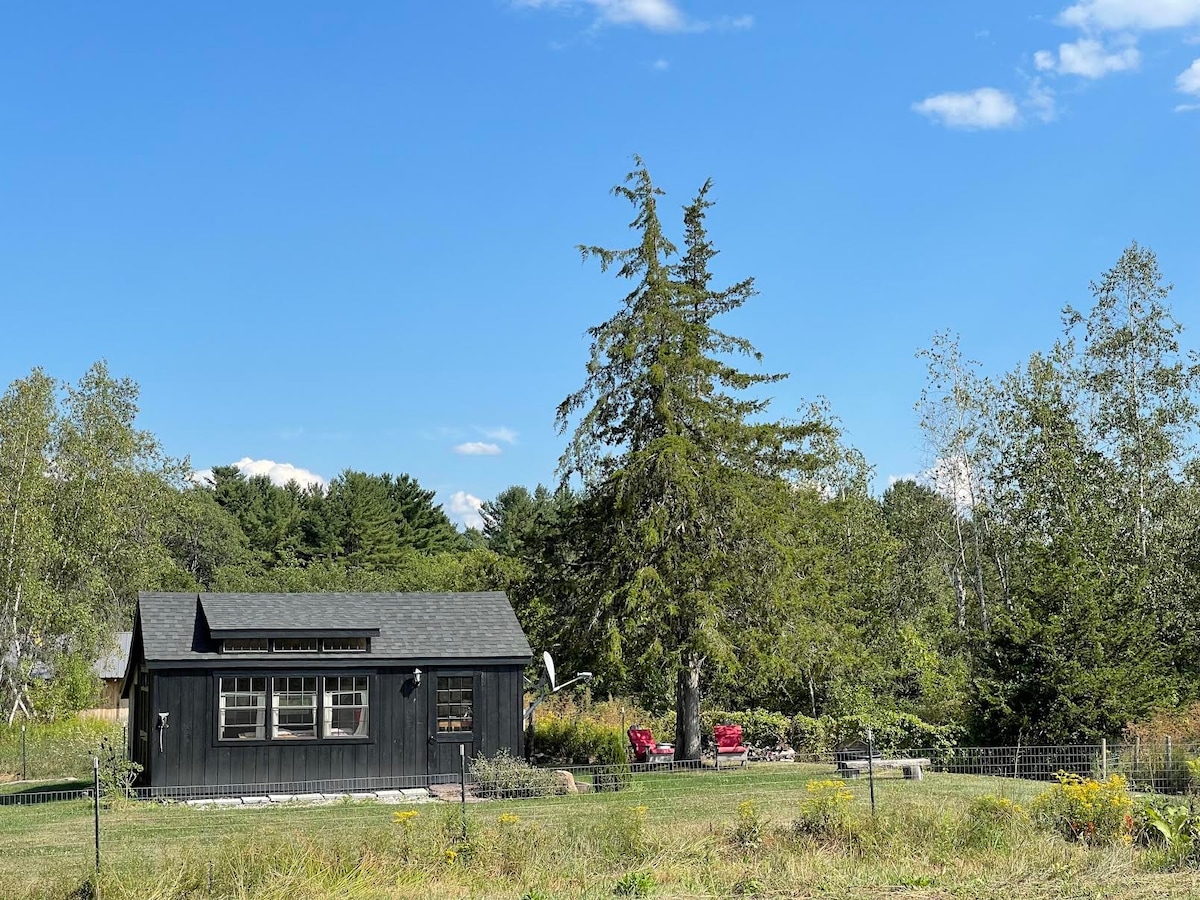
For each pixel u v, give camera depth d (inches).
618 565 1148.5
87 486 1777.8
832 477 1777.8
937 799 724.0
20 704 1642.5
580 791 887.7
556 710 1395.2
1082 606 1049.5
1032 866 518.6
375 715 943.0
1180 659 1389.0
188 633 935.7
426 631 992.9
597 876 524.1
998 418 1700.3
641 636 1146.7
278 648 933.8
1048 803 611.2
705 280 1274.6
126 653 2289.6
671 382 1179.9
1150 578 1444.4
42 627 1673.2
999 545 1798.7
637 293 1203.9
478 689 974.4
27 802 886.4
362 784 932.0
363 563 3312.0
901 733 1080.2
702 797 805.2
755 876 513.3
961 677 1443.2
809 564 1236.5
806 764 1098.7
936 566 1994.3
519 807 776.3
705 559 1144.2
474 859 545.6
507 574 1309.1
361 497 3408.0
